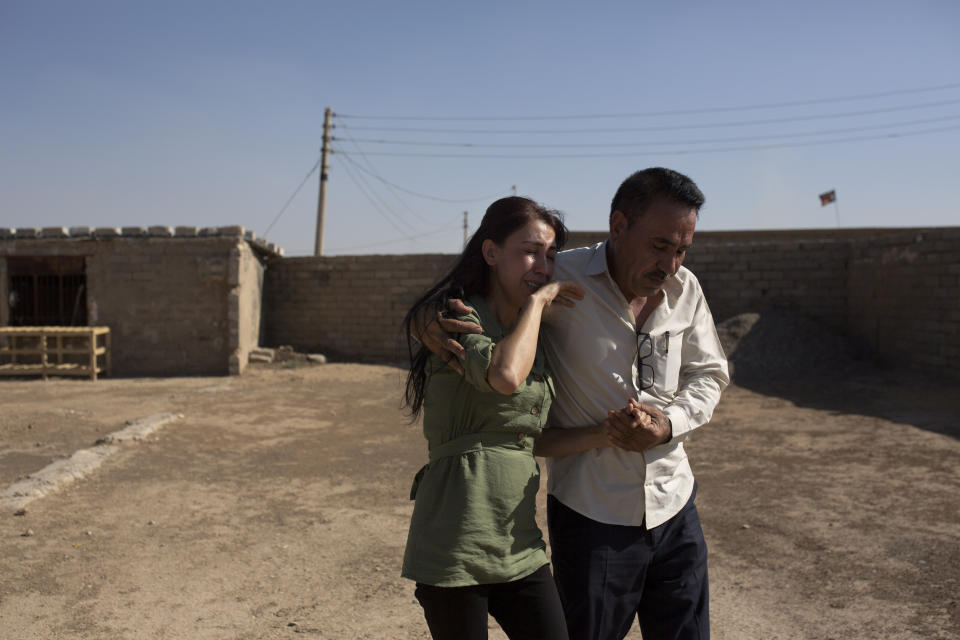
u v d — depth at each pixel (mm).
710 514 6090
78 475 7246
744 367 14945
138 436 8938
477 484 2164
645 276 2326
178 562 5059
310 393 13250
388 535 5652
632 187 2318
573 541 2426
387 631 4008
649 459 2404
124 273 16703
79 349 16188
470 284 2336
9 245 16859
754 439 9000
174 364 16641
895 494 6496
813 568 4855
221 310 16500
